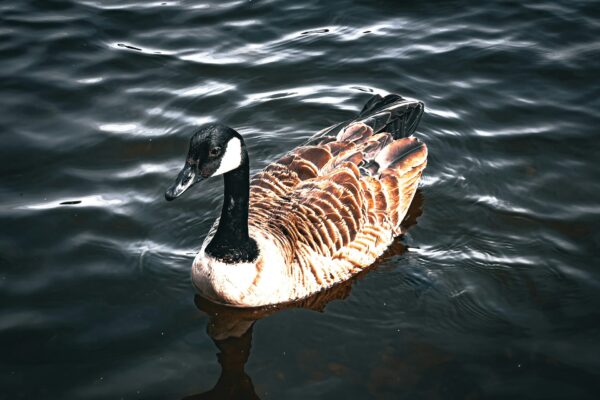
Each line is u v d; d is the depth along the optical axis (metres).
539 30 2.73
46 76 2.60
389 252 2.26
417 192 2.37
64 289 2.16
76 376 2.03
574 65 2.63
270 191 2.22
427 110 2.55
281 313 2.15
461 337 2.10
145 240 2.26
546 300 2.15
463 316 2.13
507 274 2.20
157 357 2.06
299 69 2.65
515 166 2.41
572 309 2.14
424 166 2.32
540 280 2.19
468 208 2.34
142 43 2.71
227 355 2.07
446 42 2.71
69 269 2.19
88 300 2.14
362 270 2.22
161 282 2.18
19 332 2.08
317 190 2.20
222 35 2.74
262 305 2.15
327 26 2.77
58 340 2.08
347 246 2.18
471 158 2.44
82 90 2.57
